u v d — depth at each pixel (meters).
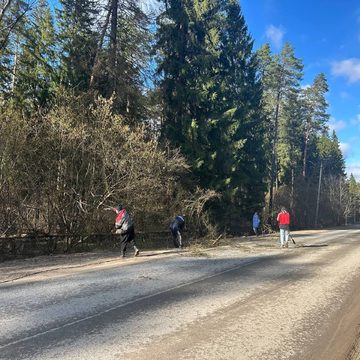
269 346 5.69
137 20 21.95
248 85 37.16
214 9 31.08
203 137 26.17
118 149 17.30
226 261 13.77
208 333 6.13
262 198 36.72
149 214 19.95
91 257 14.28
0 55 23.00
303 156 77.25
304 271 12.00
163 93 26.70
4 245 13.81
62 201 15.94
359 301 8.48
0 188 13.86
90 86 21.02
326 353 5.54
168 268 11.85
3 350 5.24
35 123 15.51
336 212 83.94
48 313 6.89
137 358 5.08
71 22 26.91
